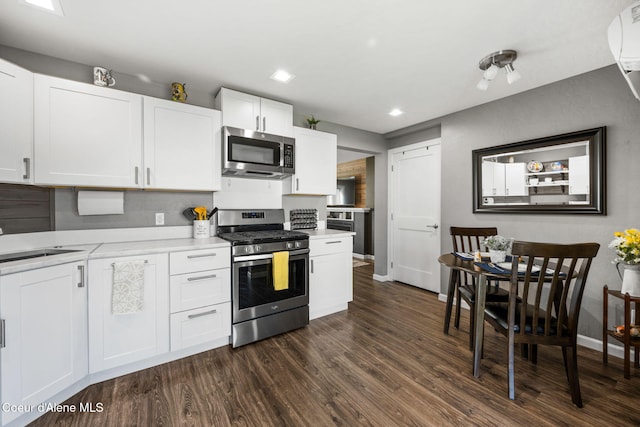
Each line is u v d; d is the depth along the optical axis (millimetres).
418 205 3902
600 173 2156
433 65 2164
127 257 1843
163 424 1453
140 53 1994
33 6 1500
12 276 1344
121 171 2049
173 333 2008
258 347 2266
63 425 1439
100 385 1764
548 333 1618
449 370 1945
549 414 1530
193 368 1959
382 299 3463
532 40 1829
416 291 3793
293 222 3277
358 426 1446
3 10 1527
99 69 2006
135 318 1871
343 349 2232
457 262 2145
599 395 1680
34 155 1735
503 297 2199
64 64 2064
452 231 2592
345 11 1563
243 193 2902
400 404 1608
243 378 1846
